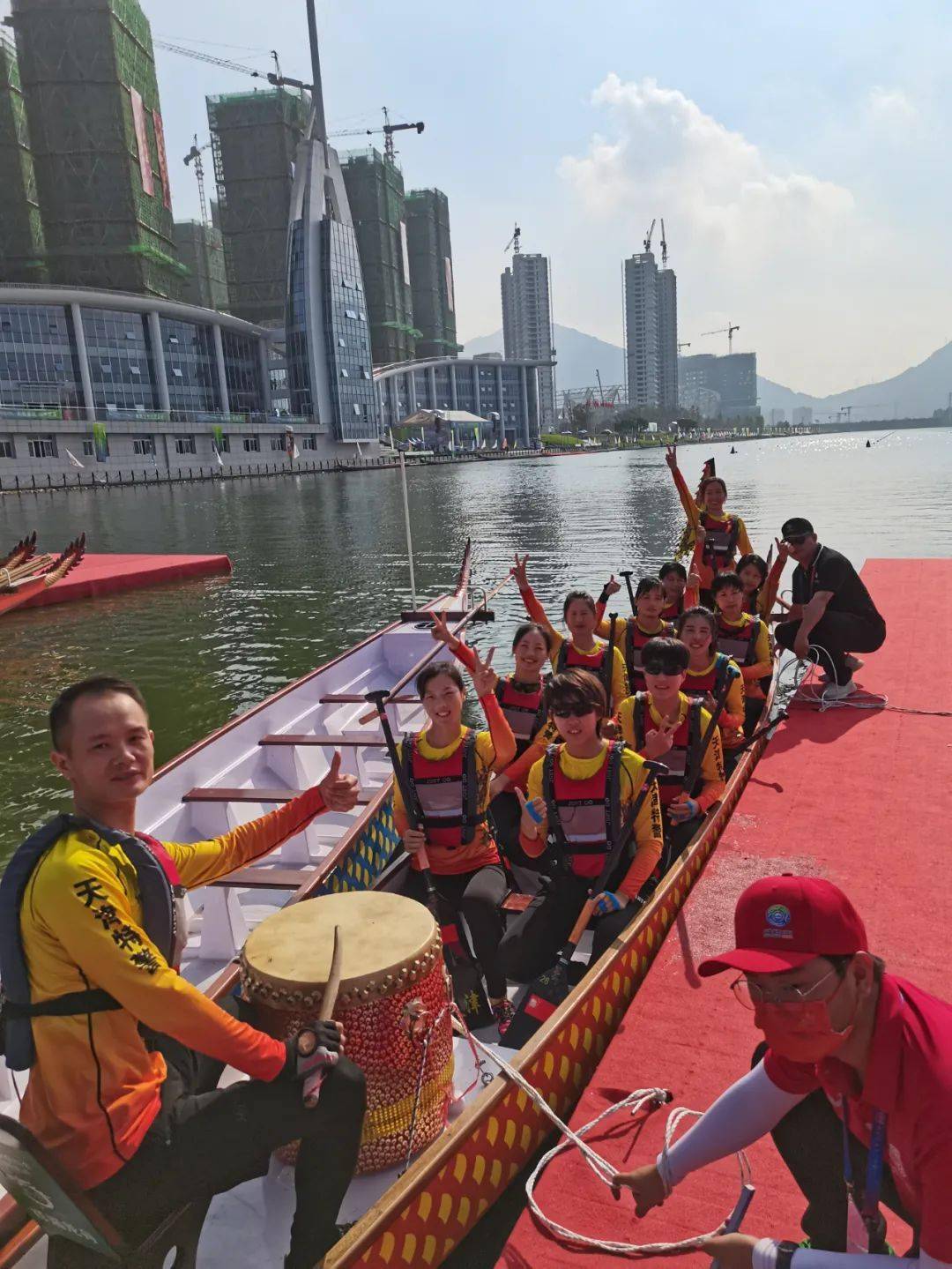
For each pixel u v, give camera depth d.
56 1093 1.69
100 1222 1.64
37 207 104.00
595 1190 2.31
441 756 3.63
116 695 1.77
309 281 99.00
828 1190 1.81
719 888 3.83
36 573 16.41
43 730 9.78
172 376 86.75
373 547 26.25
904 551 20.31
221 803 5.27
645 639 5.99
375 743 6.05
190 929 4.71
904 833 4.29
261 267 141.25
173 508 46.81
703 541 7.73
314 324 100.12
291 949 2.46
